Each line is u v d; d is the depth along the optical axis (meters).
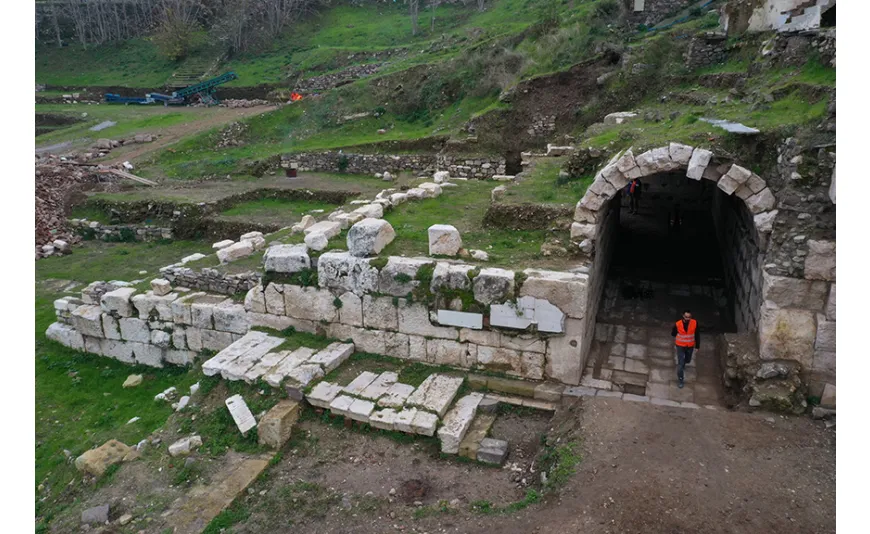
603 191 10.00
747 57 18.02
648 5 26.19
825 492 6.75
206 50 48.16
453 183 17.34
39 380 12.05
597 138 13.71
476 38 35.22
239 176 25.20
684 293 13.46
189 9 52.31
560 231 11.05
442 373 9.78
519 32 30.23
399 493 7.50
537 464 7.84
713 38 19.56
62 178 22.69
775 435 7.81
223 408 9.26
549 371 9.46
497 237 11.49
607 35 25.28
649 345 11.09
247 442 8.69
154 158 27.05
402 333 10.12
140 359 12.74
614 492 6.77
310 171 26.50
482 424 8.78
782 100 11.57
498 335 9.54
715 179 9.48
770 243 8.82
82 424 10.43
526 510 6.84
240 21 47.59
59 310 13.66
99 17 53.06
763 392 8.52
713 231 17.53
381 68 35.53
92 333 13.03
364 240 10.17
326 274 10.40
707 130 10.00
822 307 8.52
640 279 14.24
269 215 20.11
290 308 10.93
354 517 7.09
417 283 9.78
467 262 10.00
